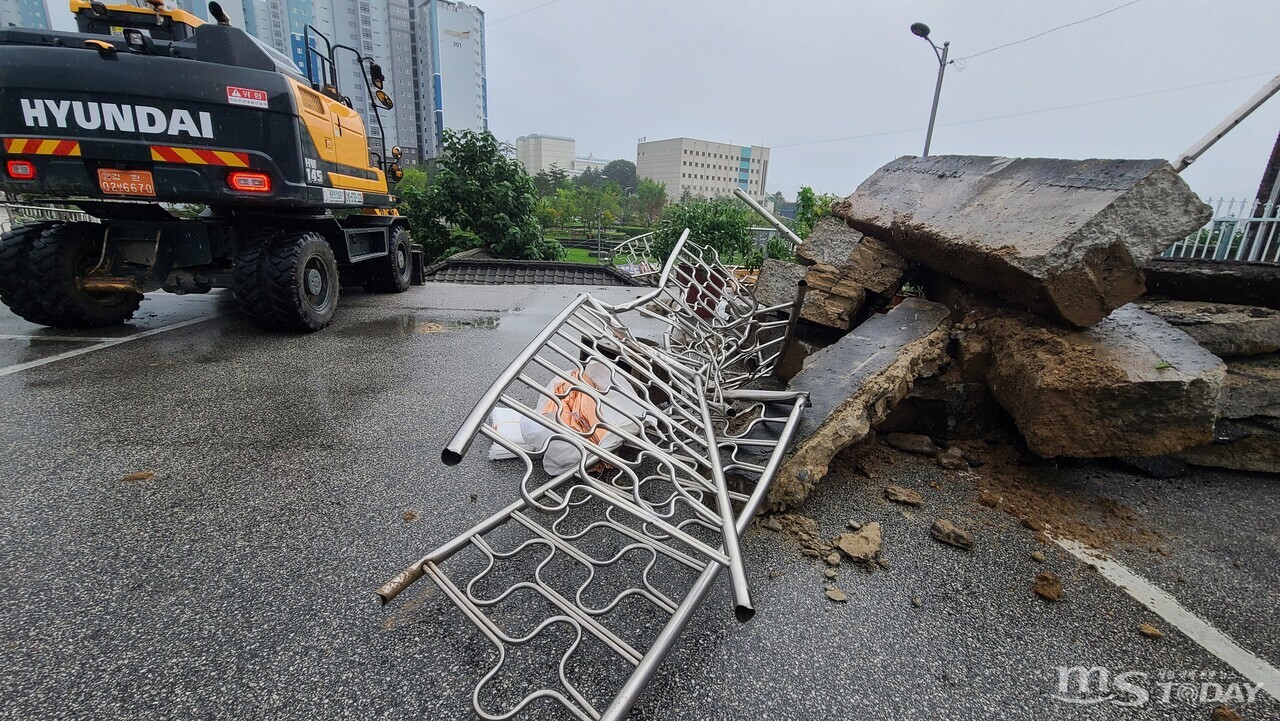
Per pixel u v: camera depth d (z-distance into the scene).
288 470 2.34
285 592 1.63
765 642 1.51
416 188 17.28
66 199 3.80
